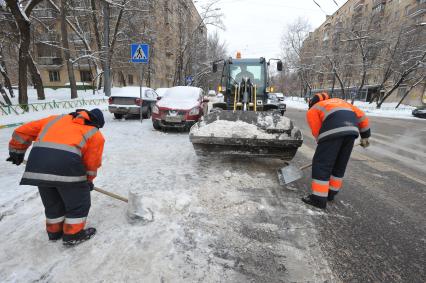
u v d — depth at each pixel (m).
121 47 21.48
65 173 2.03
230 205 2.98
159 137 6.87
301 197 3.30
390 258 2.18
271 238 2.39
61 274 1.87
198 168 4.28
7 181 3.49
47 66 28.64
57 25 25.81
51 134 2.08
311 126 3.12
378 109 25.23
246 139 3.94
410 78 25.03
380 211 3.02
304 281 1.89
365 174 4.45
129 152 5.21
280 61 7.10
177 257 2.07
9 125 8.40
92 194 3.17
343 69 29.33
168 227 2.48
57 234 2.26
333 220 2.76
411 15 27.38
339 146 2.93
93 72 29.00
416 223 2.77
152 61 26.84
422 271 2.04
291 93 63.62
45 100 15.70
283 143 3.89
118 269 1.93
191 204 2.95
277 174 4.06
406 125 13.38
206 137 4.00
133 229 2.43
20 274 1.87
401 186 3.89
